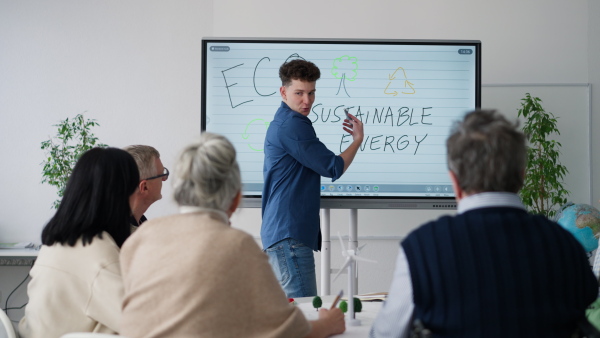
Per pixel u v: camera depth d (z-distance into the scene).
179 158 1.52
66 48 4.62
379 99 3.92
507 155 1.33
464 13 4.52
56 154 4.43
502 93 4.51
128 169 1.89
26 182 4.61
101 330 1.79
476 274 1.29
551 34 4.51
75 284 1.77
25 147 4.61
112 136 4.60
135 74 4.62
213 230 1.47
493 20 4.52
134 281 1.50
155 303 1.45
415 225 4.55
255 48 3.91
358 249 1.99
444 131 3.91
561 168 4.22
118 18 4.62
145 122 4.61
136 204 2.37
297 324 1.50
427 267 1.32
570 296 1.33
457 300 1.29
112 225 1.87
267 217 3.13
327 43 3.92
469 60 3.89
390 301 1.38
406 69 3.91
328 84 3.93
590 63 4.50
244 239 1.47
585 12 4.51
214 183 1.50
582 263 1.36
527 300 1.29
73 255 1.80
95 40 4.62
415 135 3.91
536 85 4.50
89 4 4.62
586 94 4.50
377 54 3.92
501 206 1.35
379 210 4.55
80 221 1.82
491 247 1.31
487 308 1.29
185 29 4.61
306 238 3.08
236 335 1.44
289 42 3.91
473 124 1.37
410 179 3.91
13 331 1.76
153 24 4.62
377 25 4.52
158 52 4.61
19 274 4.64
